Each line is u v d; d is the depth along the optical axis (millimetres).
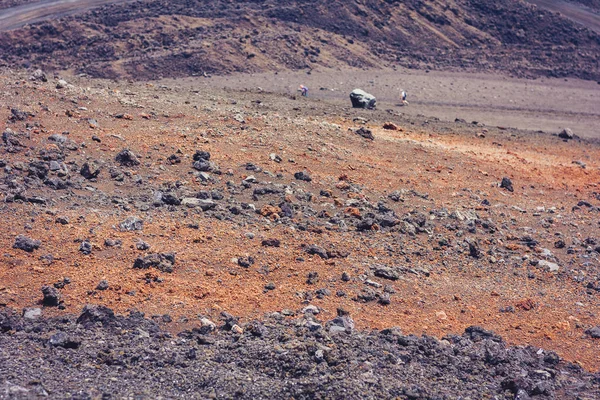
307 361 15438
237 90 51875
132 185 25453
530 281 24141
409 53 99625
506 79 95812
